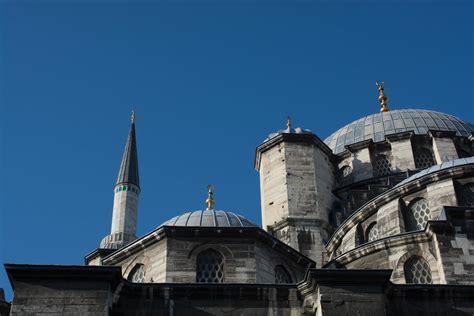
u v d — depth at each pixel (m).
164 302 22.05
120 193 47.69
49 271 20.88
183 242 26.83
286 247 28.12
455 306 22.31
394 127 47.81
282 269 28.36
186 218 29.20
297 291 22.56
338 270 21.52
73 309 20.41
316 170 41.38
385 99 56.69
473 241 25.55
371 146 45.09
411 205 31.27
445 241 25.64
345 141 48.16
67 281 20.88
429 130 44.66
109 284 21.05
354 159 44.72
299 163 41.28
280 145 42.12
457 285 22.58
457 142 44.47
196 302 22.17
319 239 37.84
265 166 42.09
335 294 21.16
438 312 22.19
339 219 38.69
